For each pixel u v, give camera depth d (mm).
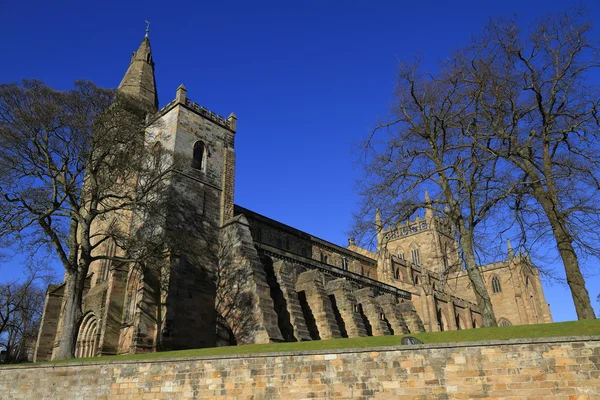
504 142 29641
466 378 15008
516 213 28266
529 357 14570
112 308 35844
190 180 42188
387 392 15734
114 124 36000
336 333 40094
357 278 55094
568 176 26125
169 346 33812
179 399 18562
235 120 49812
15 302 70250
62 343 28859
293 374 17125
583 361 14008
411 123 33250
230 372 18094
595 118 27016
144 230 38688
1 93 31812
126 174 36938
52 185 33312
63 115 32938
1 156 31438
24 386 22344
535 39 28531
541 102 27953
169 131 43781
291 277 40750
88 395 20500
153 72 57375
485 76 29172
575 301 24469
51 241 32062
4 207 30875
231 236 40938
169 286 35406
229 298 38125
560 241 25656
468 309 77188
